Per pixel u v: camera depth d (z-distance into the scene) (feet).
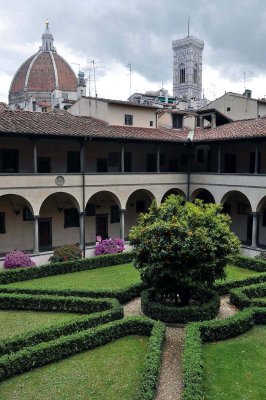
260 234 104.53
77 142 101.24
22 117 90.33
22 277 74.08
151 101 168.45
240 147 107.96
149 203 117.19
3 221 93.25
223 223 55.21
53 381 39.91
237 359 44.11
